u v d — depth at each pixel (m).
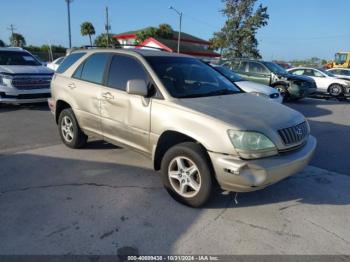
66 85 5.48
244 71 13.46
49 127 7.34
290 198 4.12
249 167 3.30
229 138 3.35
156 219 3.52
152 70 4.23
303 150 3.78
